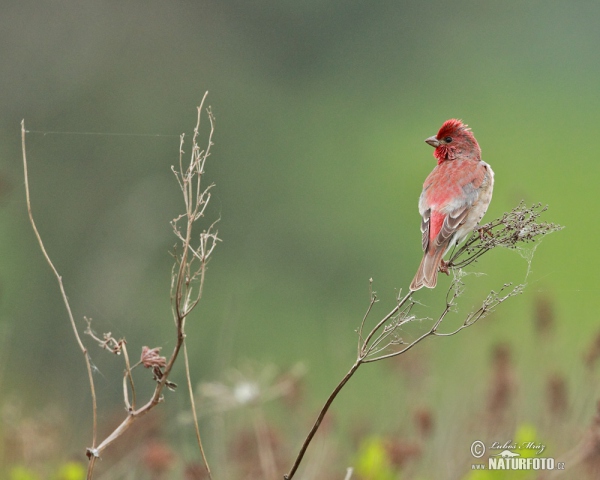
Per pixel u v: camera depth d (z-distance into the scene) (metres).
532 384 9.27
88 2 22.30
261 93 24.25
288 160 23.69
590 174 22.42
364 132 24.16
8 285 16.69
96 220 18.77
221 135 23.36
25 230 18.12
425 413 8.54
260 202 22.89
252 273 20.25
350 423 9.78
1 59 21.12
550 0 25.62
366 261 22.08
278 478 8.12
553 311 9.57
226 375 8.94
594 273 17.06
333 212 23.09
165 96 22.83
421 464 8.42
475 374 9.89
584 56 25.20
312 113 24.66
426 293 17.56
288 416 9.23
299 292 20.77
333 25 25.41
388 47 25.70
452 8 26.00
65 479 8.01
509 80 25.30
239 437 8.58
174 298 5.86
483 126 24.45
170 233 17.41
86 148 20.27
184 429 8.47
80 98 21.67
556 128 24.03
